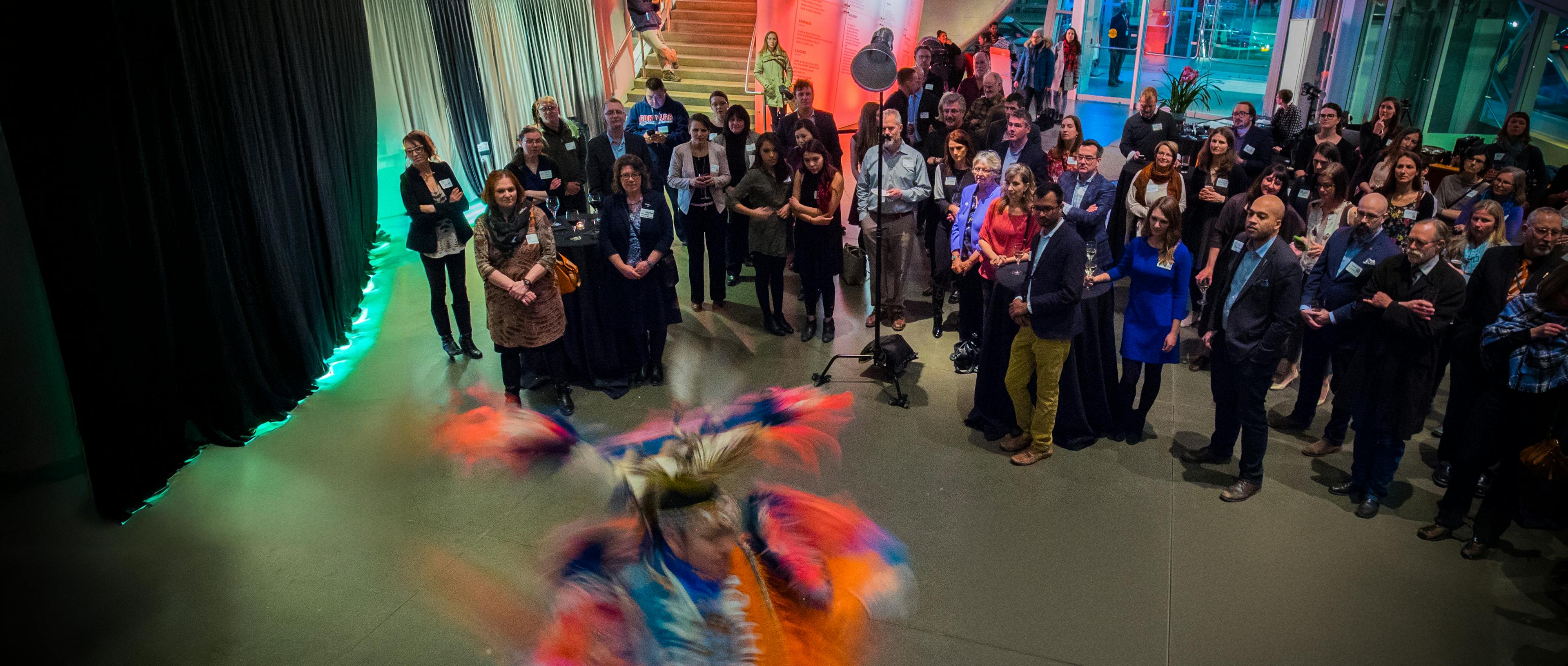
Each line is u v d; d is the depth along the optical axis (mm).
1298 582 3844
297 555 4121
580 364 5906
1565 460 3549
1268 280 4137
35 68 3824
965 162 6504
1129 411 5055
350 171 7445
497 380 6000
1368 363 4199
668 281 5742
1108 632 3547
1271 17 17562
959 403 5629
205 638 3582
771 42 10156
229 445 5109
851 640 3488
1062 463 4867
